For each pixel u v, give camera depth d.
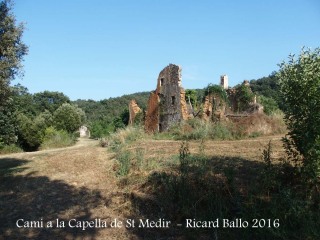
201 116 27.66
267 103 32.00
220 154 12.46
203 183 8.66
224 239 6.98
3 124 31.03
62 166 15.12
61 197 10.88
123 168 12.14
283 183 8.09
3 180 13.46
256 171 9.10
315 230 6.29
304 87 7.68
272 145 14.57
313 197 7.36
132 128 24.48
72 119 60.12
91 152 18.61
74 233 8.19
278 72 8.29
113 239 7.75
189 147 15.38
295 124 7.85
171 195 8.77
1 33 13.03
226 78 35.09
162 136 22.22
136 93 110.25
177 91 27.97
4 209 10.16
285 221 6.76
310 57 7.85
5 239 8.04
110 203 9.85
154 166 11.34
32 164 16.50
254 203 7.36
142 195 9.32
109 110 97.31
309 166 7.49
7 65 12.59
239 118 22.47
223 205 7.73
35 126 36.16
